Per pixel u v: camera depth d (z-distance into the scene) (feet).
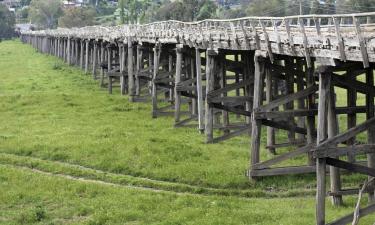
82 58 206.69
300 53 54.80
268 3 243.81
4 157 80.84
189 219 55.01
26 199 61.77
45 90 149.07
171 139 88.22
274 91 92.63
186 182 68.49
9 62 244.63
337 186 58.44
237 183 66.54
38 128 99.25
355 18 44.01
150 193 64.03
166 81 110.32
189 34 90.27
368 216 55.21
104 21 440.86
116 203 60.08
